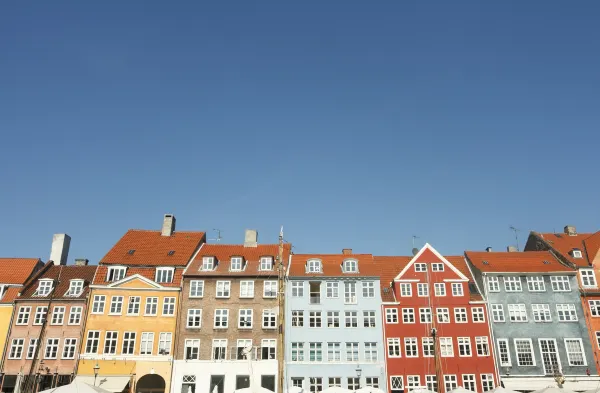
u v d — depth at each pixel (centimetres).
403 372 5334
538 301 5625
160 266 5728
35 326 5384
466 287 5700
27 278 5734
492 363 5350
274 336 5462
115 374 5194
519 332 5484
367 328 5534
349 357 5422
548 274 5744
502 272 5744
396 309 5622
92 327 5375
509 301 5625
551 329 5500
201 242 6328
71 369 5200
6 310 5444
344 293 5703
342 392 4550
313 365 5366
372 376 5328
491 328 5497
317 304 5628
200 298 5581
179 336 5406
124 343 5353
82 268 6019
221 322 5506
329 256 6159
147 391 5369
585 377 5291
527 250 6831
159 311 5509
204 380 5244
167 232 6344
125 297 5528
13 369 5191
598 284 5716
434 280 5738
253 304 5584
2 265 5891
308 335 5491
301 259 6059
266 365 5303
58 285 5703
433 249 5888
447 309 5603
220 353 5372
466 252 6247
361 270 5878
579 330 5497
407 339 5481
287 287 5697
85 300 5475
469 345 5438
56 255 6222
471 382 5291
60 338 5328
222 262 5906
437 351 5397
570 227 6644
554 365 5347
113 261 5775
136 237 6234
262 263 5825
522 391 5234
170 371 5259
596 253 5878
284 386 5259
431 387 5278
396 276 5825
